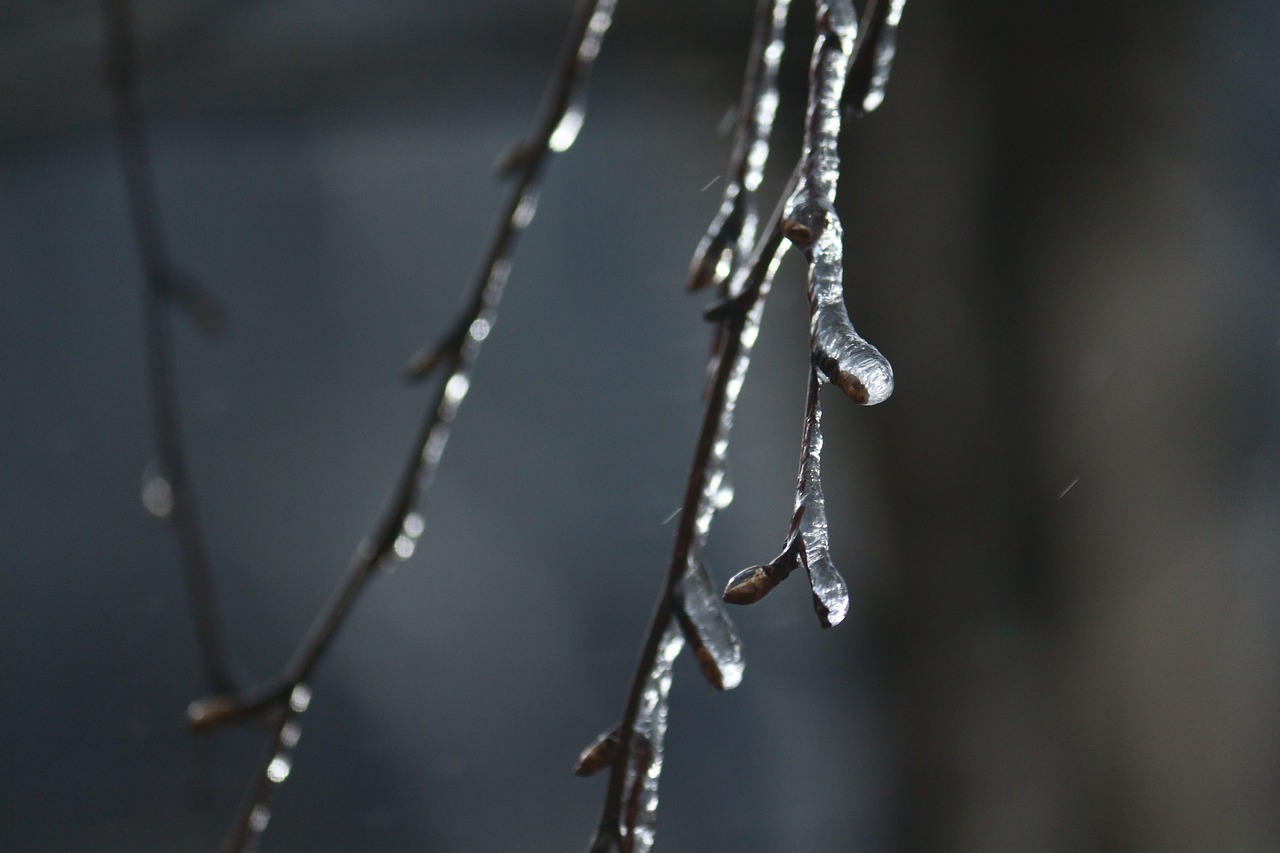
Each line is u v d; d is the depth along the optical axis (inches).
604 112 87.4
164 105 85.0
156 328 34.6
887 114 75.5
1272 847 79.7
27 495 265.3
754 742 157.1
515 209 30.8
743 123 27.4
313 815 164.9
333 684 205.5
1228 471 78.2
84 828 161.3
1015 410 79.8
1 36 84.2
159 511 34.2
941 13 72.7
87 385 298.5
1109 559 80.5
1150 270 76.4
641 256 297.0
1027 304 78.0
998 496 80.8
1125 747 81.7
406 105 86.8
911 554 83.1
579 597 243.3
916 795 85.9
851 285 79.0
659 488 271.9
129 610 225.0
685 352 145.3
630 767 25.6
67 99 86.3
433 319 339.9
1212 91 73.0
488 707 196.4
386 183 336.8
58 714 192.4
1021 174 75.4
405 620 233.8
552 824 162.9
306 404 306.0
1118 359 78.2
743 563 153.8
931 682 84.0
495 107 88.8
